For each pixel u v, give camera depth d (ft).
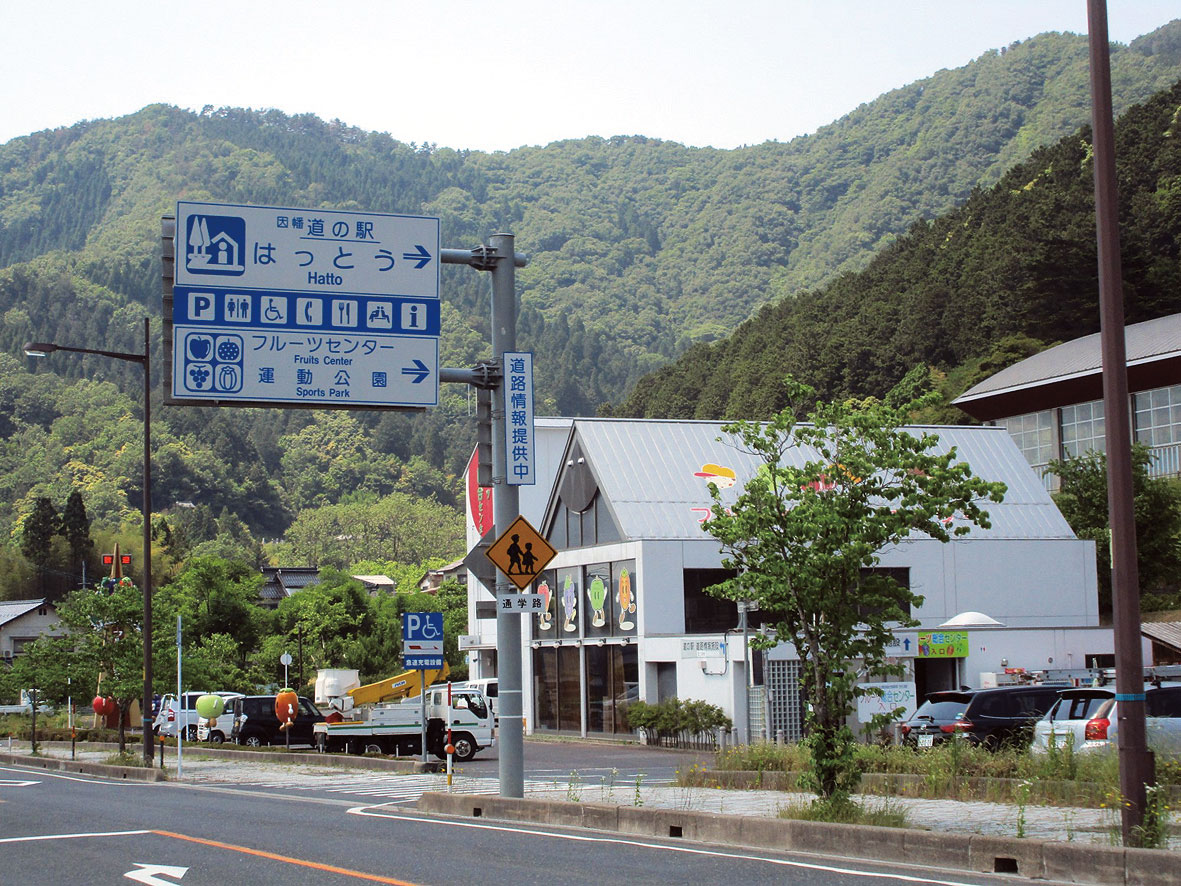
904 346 312.71
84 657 117.80
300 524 642.22
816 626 54.08
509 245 64.39
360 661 225.97
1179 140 298.15
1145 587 163.43
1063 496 167.32
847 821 48.91
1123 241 251.80
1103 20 40.93
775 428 55.62
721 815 48.83
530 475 63.93
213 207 59.41
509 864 40.24
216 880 37.63
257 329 59.47
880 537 53.01
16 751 135.54
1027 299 264.31
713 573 136.36
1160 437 184.03
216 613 223.92
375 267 61.26
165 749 128.16
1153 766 39.19
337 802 70.59
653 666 132.98
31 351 106.11
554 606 154.30
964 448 159.63
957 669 123.03
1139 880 35.24
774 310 442.50
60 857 44.27
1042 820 49.55
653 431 152.15
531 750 126.62
